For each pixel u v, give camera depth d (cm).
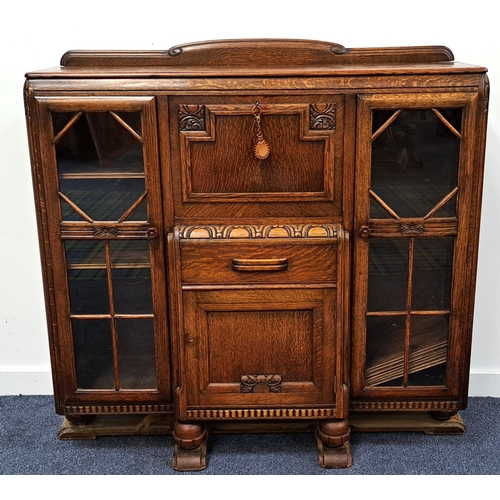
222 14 204
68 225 173
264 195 171
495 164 208
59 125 167
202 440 186
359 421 200
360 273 176
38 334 225
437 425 199
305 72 164
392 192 172
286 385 179
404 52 187
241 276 172
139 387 186
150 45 206
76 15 203
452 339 182
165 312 180
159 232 174
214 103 165
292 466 185
